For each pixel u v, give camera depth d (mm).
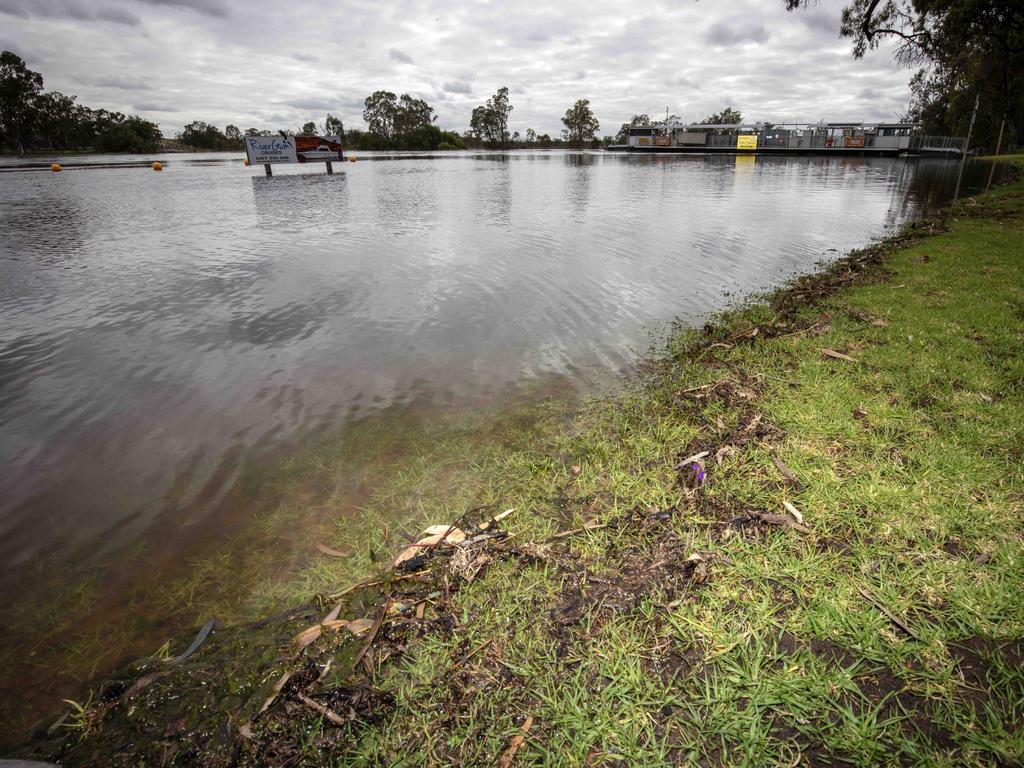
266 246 11664
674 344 5969
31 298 7887
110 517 3385
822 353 5105
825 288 7559
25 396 4922
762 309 6895
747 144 72062
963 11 14984
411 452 3994
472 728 1925
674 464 3580
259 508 3430
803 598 2371
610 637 2256
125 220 15867
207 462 3938
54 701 2209
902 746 1773
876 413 3852
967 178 29547
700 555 2645
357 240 12250
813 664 2066
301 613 2562
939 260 8734
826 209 17125
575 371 5352
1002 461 3184
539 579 2607
